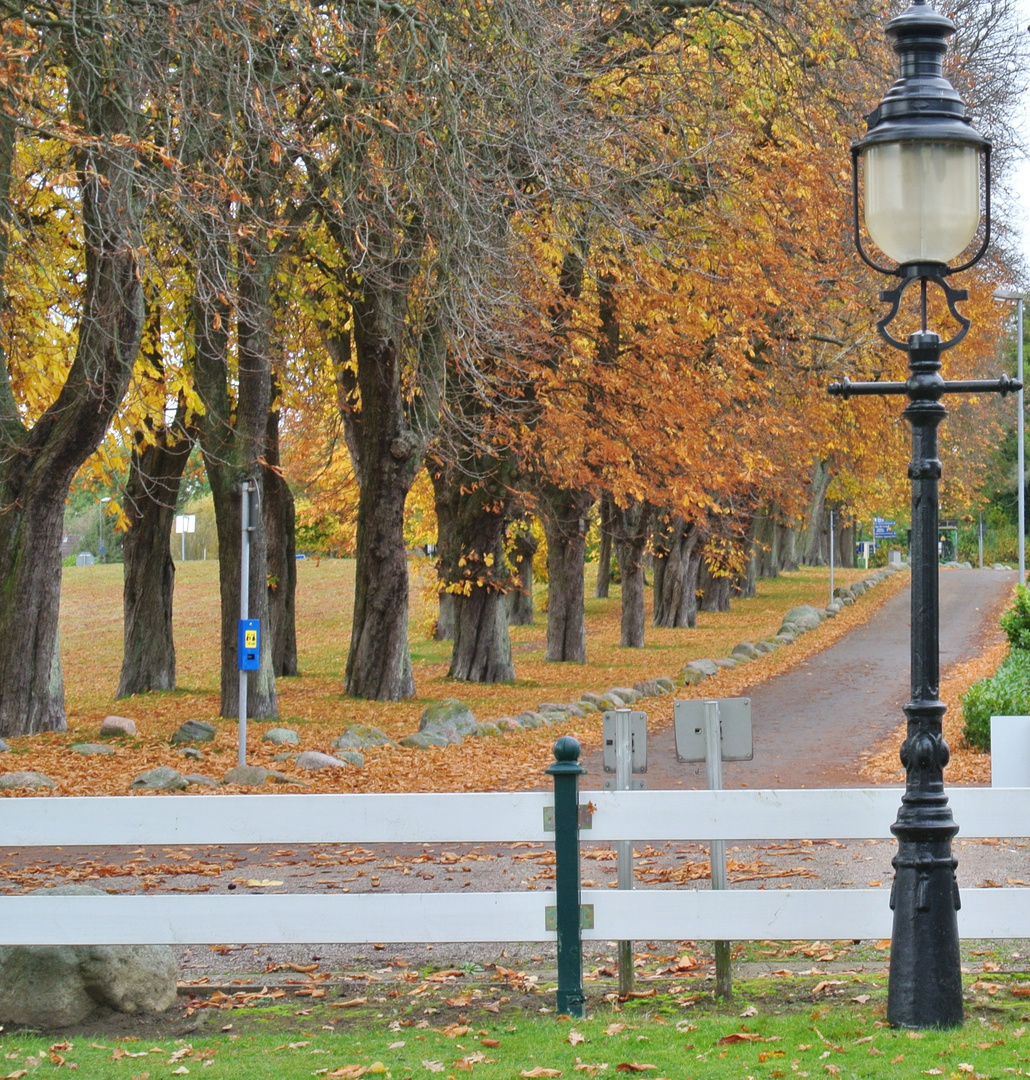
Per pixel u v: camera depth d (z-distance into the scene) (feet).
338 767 81.87
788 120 112.06
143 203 71.05
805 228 127.85
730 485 151.53
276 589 160.45
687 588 223.10
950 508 337.52
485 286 80.28
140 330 83.97
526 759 87.76
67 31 68.80
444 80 71.20
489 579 147.33
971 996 33.88
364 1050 30.22
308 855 57.06
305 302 117.70
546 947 41.83
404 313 101.14
